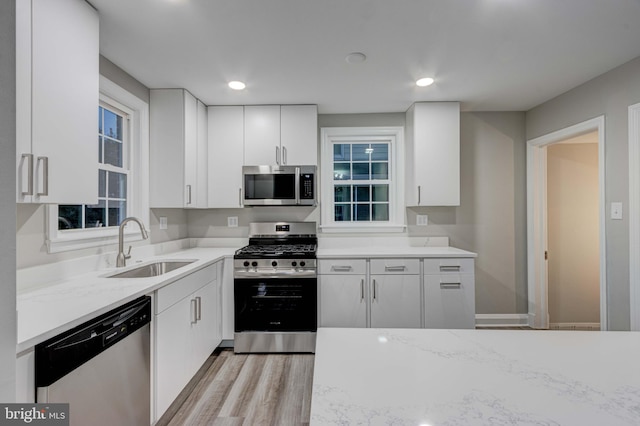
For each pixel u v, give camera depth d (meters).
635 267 2.22
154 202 2.71
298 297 2.77
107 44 2.00
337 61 2.25
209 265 2.49
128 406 1.44
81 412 1.17
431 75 2.48
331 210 3.51
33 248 1.65
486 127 3.41
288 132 3.11
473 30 1.87
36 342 1.01
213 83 2.61
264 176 3.09
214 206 3.13
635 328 2.22
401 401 0.62
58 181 1.42
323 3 1.62
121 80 2.36
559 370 0.74
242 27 1.83
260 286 2.76
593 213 3.57
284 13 1.70
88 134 1.58
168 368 1.81
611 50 2.11
